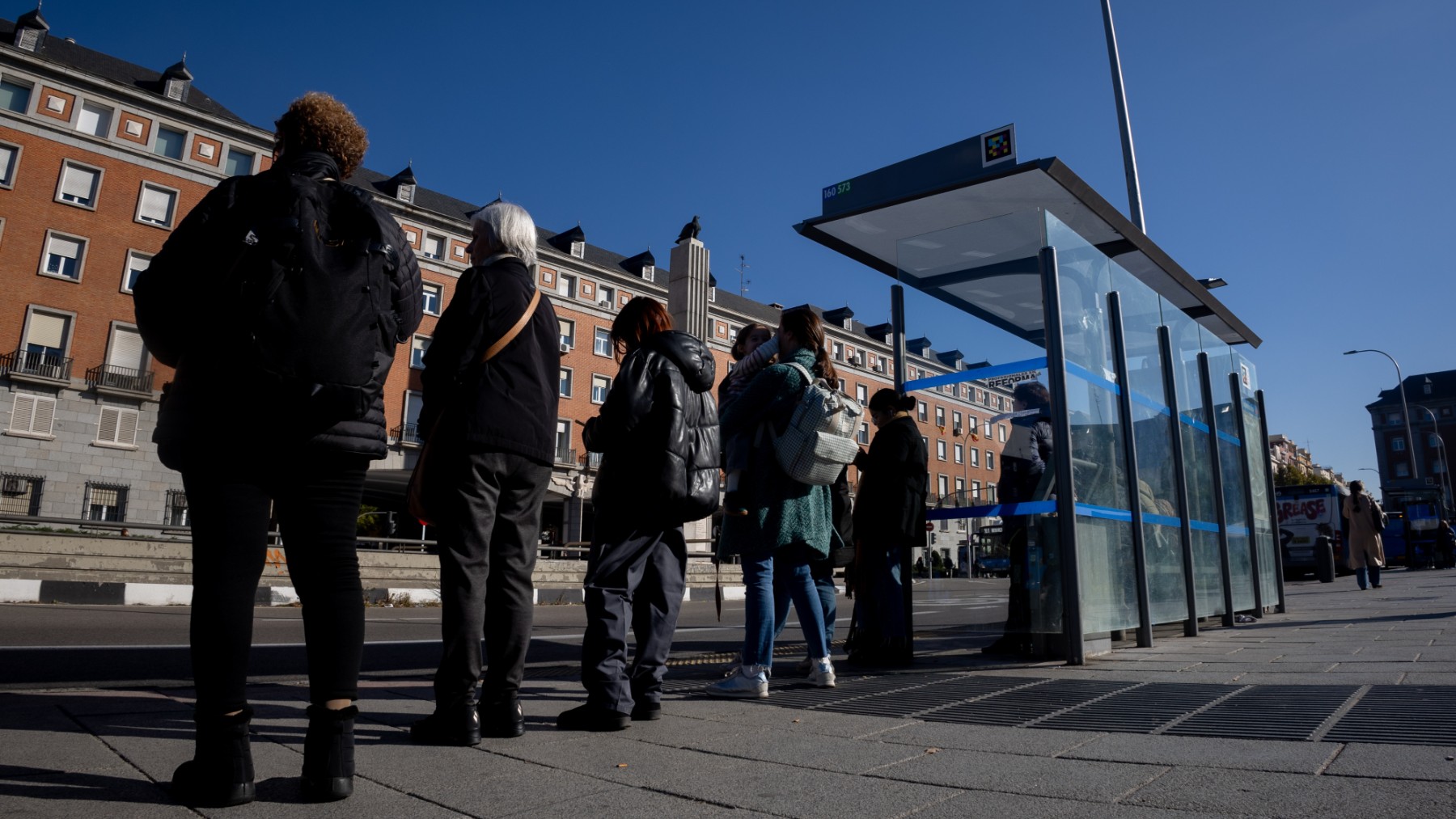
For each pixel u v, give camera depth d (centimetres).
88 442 3366
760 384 420
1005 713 337
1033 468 546
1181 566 679
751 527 412
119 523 1362
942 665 526
